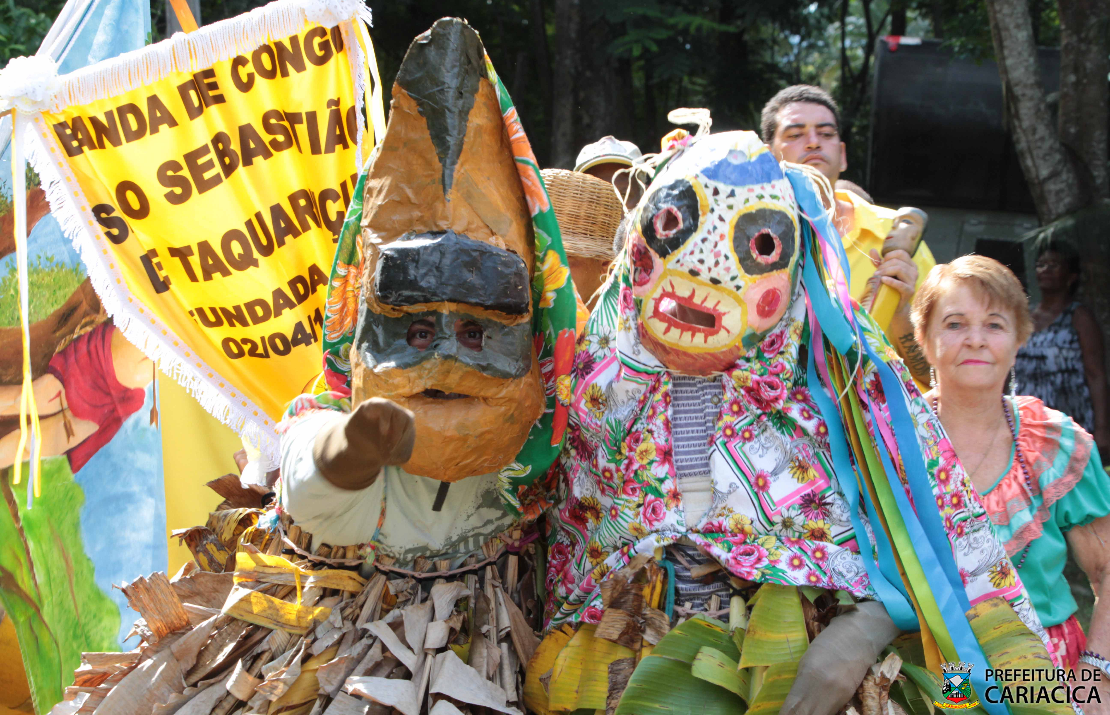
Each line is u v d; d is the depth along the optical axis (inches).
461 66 72.8
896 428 76.7
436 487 81.6
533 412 75.5
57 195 100.7
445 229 72.1
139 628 84.0
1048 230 237.8
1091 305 226.7
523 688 82.4
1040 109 254.7
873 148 346.6
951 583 75.9
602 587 77.3
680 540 78.5
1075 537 95.0
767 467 77.4
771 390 77.6
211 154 105.8
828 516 76.9
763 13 374.0
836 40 691.4
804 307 78.4
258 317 107.3
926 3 468.1
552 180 118.1
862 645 71.4
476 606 82.4
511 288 71.6
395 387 70.3
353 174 109.3
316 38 107.1
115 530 126.9
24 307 95.0
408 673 78.4
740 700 73.0
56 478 122.7
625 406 80.4
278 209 108.0
